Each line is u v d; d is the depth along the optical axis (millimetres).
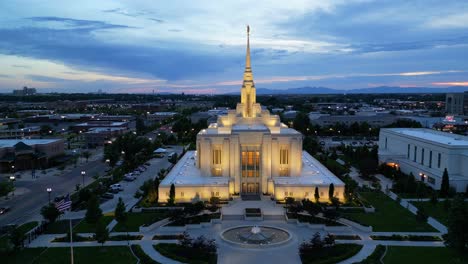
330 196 129375
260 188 141750
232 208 125375
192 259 87750
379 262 85188
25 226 110625
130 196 144625
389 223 112625
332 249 91625
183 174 150125
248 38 162750
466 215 87562
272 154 144250
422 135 188875
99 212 106438
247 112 164375
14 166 188500
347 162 196375
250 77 163875
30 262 86688
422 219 107000
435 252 92188
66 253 91875
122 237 101500
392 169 175375
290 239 99125
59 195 145000
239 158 140875
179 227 108875
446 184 139250
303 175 147375
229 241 97125
